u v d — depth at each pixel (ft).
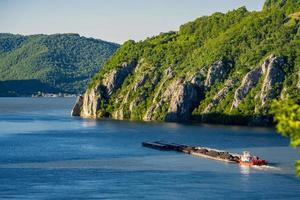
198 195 554.05
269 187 595.06
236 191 574.15
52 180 637.30
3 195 560.20
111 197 545.85
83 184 611.06
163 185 602.85
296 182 621.31
